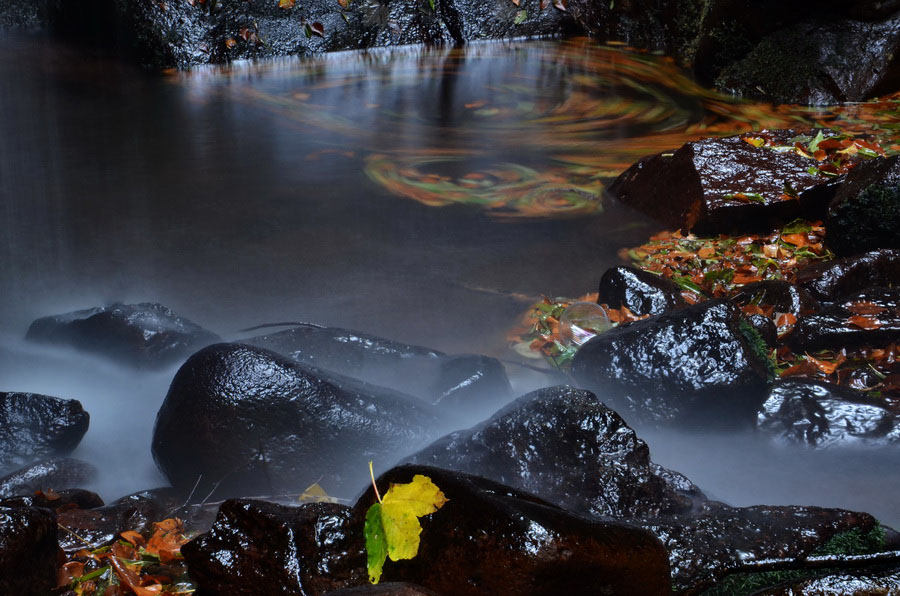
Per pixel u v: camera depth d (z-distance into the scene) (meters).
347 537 2.77
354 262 7.99
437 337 6.52
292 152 11.49
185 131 12.52
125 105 13.94
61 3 16.61
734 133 11.90
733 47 14.06
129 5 16.08
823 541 3.21
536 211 9.23
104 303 7.16
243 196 9.84
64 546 3.40
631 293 6.18
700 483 4.43
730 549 3.13
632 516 3.36
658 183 8.90
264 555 2.82
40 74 15.45
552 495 3.45
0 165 10.98
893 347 5.64
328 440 4.16
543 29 18.09
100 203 9.62
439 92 14.50
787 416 4.89
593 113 13.20
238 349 4.27
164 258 8.12
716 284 7.02
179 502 4.09
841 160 8.52
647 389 4.87
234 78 15.61
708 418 4.83
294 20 17.00
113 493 4.46
